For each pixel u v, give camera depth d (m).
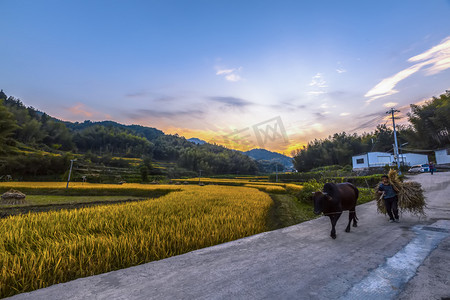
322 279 3.00
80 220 7.68
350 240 4.80
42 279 3.50
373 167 38.25
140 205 10.91
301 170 67.62
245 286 2.86
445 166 33.38
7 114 64.56
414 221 6.29
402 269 3.24
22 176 51.28
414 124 49.50
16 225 6.91
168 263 3.78
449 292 2.55
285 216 10.00
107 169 66.38
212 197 14.92
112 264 4.25
